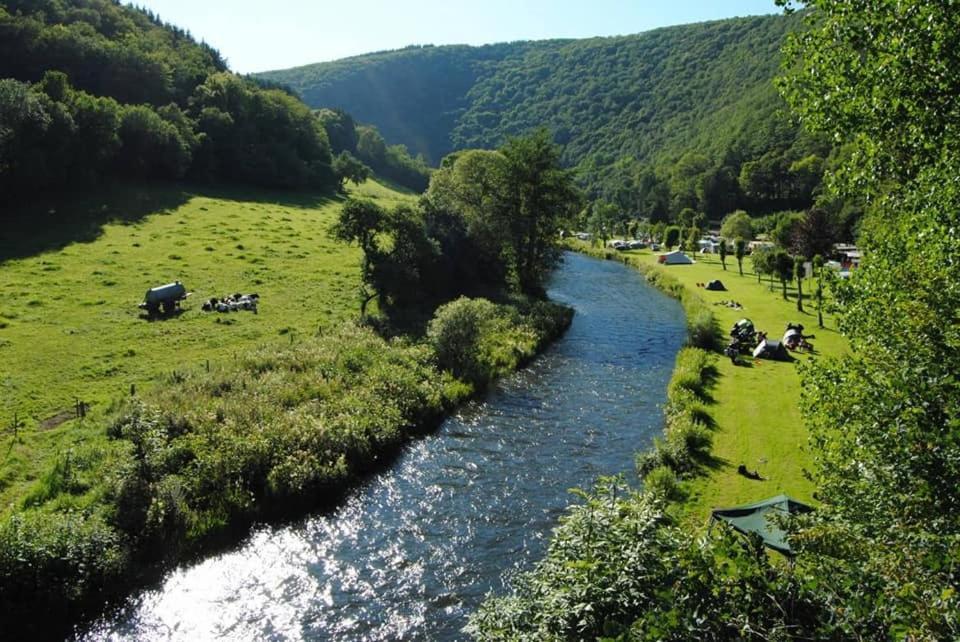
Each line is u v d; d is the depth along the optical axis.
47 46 89.19
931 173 12.64
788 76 16.98
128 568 18.33
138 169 80.75
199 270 50.41
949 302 9.57
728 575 8.05
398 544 20.84
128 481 20.33
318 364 32.91
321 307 44.72
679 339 48.38
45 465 21.89
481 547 20.69
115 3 140.12
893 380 9.48
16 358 31.72
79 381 29.97
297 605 17.92
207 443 23.61
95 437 23.92
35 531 17.19
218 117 98.44
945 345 9.22
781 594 7.86
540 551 20.44
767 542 15.56
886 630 6.91
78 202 65.12
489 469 26.11
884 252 12.84
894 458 9.44
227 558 19.86
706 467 24.73
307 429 25.61
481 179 61.94
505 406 33.41
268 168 101.69
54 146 65.38
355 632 16.92
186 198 77.06
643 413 32.44
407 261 45.69
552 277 78.56
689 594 8.15
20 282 43.03
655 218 152.62
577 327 52.28
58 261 48.38
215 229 63.75
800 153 143.75
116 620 17.09
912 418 9.10
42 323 36.78
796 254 72.38
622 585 9.83
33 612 16.41
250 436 24.28
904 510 8.92
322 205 95.69
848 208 83.94
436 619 17.41
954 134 13.02
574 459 27.02
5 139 58.28
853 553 8.88
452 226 54.66
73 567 17.11
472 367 37.12
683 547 9.16
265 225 69.00
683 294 65.25
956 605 6.39
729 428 28.81
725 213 154.75
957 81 13.10
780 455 25.83
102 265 48.81
